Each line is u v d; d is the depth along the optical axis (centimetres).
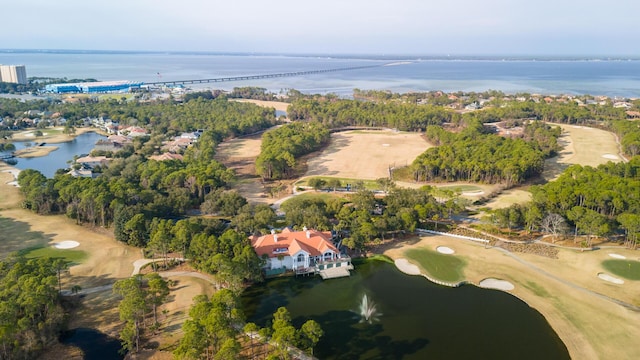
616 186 15175
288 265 11881
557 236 14012
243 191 19112
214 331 7762
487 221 14812
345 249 13062
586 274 11700
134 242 13038
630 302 10425
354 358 8512
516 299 10644
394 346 8875
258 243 12025
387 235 14212
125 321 9475
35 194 15875
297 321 9706
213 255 11225
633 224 12812
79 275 11462
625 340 9069
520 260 12525
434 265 12300
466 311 10119
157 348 8594
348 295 10812
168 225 12694
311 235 12569
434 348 8819
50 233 14125
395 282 11462
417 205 14750
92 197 14688
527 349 8800
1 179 19962
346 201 15812
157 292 9550
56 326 8962
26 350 8225
